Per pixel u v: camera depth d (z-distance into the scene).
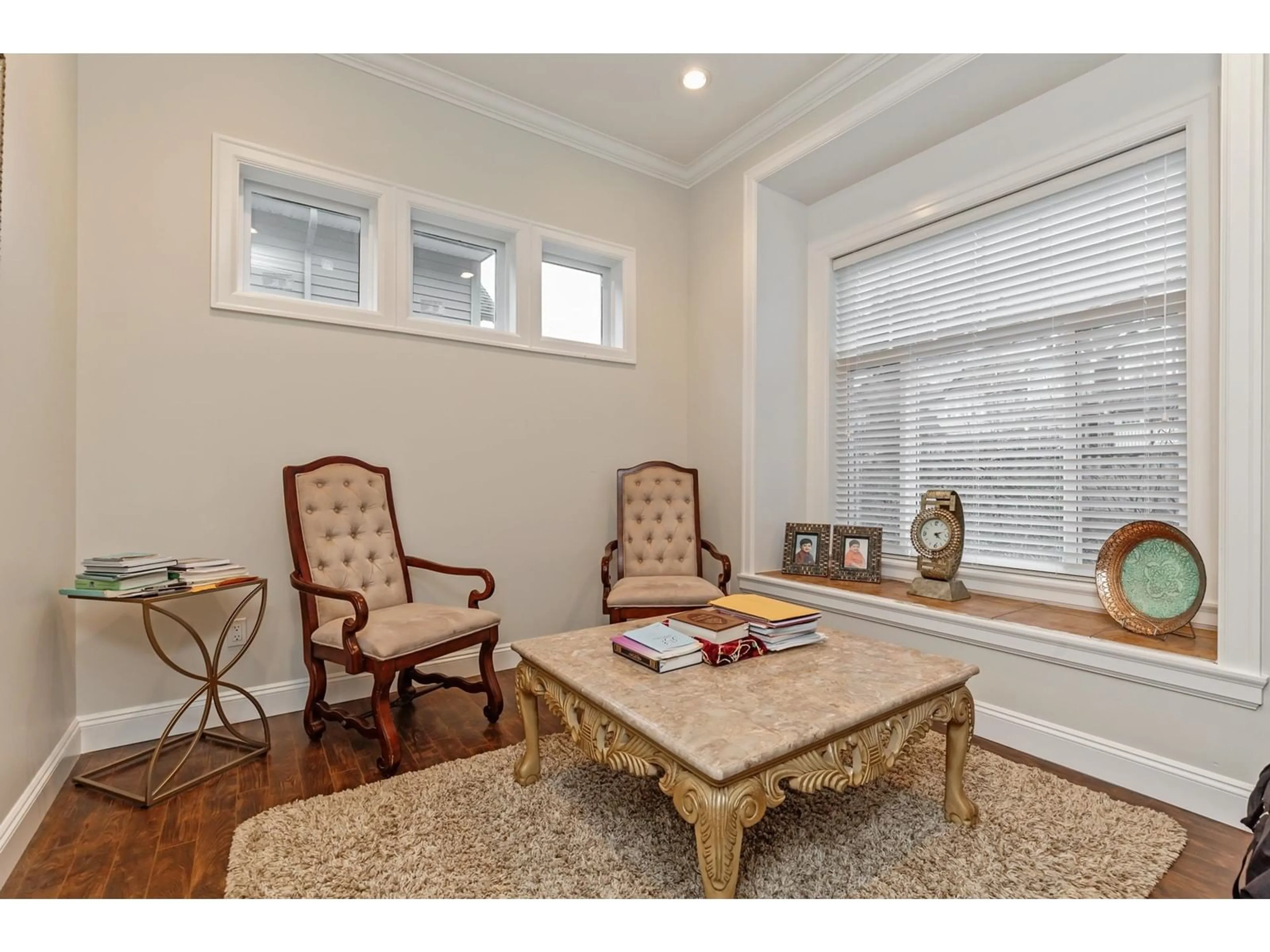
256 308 2.57
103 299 2.26
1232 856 1.59
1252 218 1.73
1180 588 2.10
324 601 2.47
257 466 2.57
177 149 2.42
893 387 3.37
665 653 1.71
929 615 2.56
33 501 1.75
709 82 3.06
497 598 3.24
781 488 3.65
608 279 3.87
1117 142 2.42
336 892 1.41
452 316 3.31
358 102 2.85
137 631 2.31
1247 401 1.75
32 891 1.43
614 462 3.69
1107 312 2.51
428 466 3.02
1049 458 2.70
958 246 3.05
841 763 1.40
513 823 1.72
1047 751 2.18
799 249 3.75
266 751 2.21
